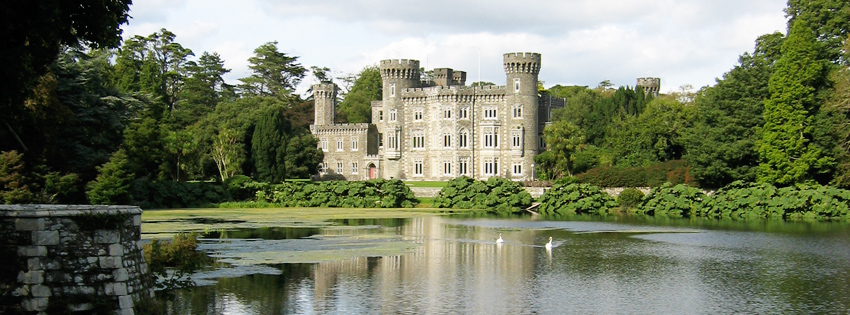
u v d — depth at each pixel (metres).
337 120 170.75
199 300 35.38
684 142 93.62
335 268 44.19
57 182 58.91
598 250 53.03
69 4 31.59
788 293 38.88
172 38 162.38
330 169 148.75
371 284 39.97
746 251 52.75
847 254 51.41
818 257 50.12
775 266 46.56
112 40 33.06
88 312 25.78
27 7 29.62
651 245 55.94
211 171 121.38
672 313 34.66
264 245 53.44
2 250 25.42
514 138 132.00
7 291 25.25
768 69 87.25
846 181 80.12
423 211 90.62
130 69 134.12
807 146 80.69
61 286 25.62
